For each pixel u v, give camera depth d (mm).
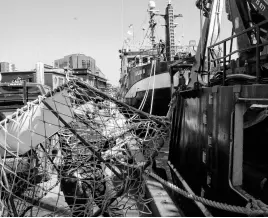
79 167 4293
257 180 4852
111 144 4398
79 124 4434
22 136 3512
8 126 3504
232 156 3434
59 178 4012
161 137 4641
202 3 6797
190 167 5754
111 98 4312
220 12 6551
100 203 4215
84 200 4074
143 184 4477
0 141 3471
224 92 3766
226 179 3598
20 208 3885
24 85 6953
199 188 5000
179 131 7184
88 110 4316
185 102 6648
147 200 5137
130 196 4531
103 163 4230
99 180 4285
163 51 15047
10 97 7668
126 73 16328
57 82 15406
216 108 4086
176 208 5012
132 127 4543
